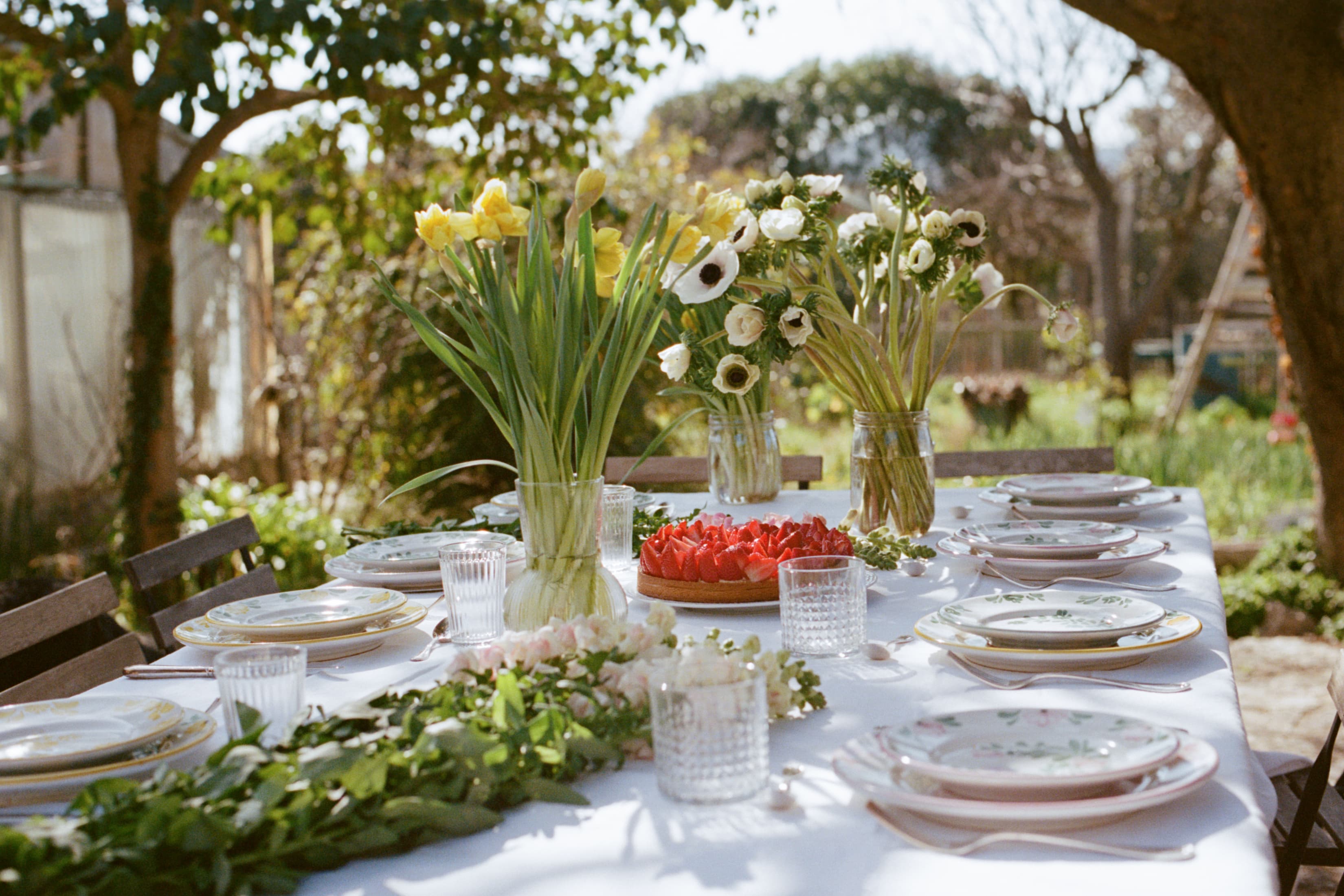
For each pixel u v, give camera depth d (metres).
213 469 7.41
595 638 1.20
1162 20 4.10
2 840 0.78
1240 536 6.04
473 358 1.56
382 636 1.57
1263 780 1.55
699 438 6.63
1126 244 17.41
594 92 5.25
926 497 2.24
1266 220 4.33
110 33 4.04
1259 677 4.14
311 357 6.86
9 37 4.64
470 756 0.96
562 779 1.06
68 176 7.16
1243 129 4.17
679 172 8.17
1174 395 10.85
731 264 1.87
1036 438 9.32
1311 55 3.91
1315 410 4.57
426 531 2.41
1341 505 4.72
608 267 1.53
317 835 0.90
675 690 1.00
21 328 6.28
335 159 5.46
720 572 1.71
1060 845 0.89
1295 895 2.53
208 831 0.83
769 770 1.07
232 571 5.03
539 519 1.52
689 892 0.85
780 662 1.22
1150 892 0.82
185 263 7.17
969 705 1.25
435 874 0.90
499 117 5.06
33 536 5.66
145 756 1.13
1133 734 1.01
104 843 0.82
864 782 0.94
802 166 20.22
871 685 1.35
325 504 6.83
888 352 2.23
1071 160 16.39
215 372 7.45
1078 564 1.86
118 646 1.85
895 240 2.20
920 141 19.80
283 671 1.08
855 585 1.48
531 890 0.87
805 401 9.87
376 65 4.28
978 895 0.82
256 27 4.01
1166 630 1.42
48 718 1.22
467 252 1.51
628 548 2.00
